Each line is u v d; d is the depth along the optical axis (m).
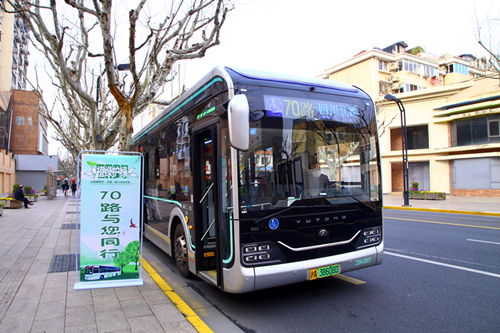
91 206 4.88
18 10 7.64
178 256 5.83
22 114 46.62
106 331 3.48
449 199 24.14
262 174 4.00
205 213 4.93
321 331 3.69
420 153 29.05
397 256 6.94
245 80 4.14
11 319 3.74
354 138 4.71
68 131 20.97
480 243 8.19
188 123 5.30
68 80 9.20
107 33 6.85
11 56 47.81
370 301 4.53
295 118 4.32
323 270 4.17
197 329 3.60
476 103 25.73
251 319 4.02
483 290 4.85
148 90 8.96
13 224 11.79
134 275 5.05
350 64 41.56
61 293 4.61
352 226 4.48
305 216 4.15
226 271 3.93
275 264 3.93
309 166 4.31
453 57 44.78
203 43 8.36
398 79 39.75
